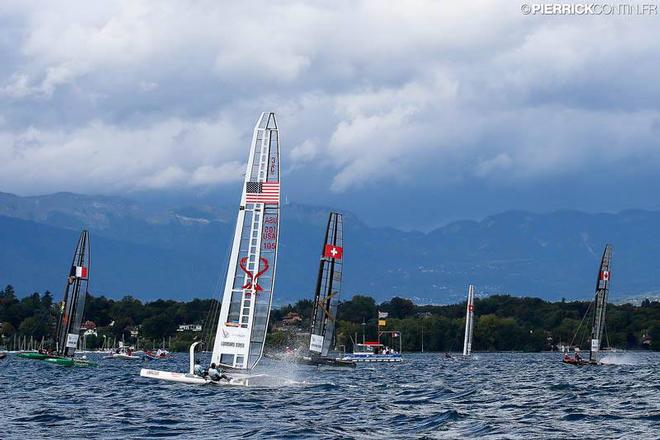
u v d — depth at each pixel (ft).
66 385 622.54
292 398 478.59
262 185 546.26
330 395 507.30
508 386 642.22
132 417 385.91
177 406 430.61
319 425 359.25
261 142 547.90
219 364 551.18
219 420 373.61
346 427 354.95
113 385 602.03
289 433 335.26
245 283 547.08
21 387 608.19
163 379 572.92
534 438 327.06
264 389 531.91
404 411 419.33
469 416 394.52
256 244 546.26
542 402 479.41
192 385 545.03
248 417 384.68
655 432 343.05
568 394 544.21
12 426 357.82
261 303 547.90
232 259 548.72
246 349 545.44
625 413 411.95
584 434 337.11
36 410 421.18
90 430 344.28
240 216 549.13
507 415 404.77
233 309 549.13
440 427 356.59
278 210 547.08
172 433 335.26
